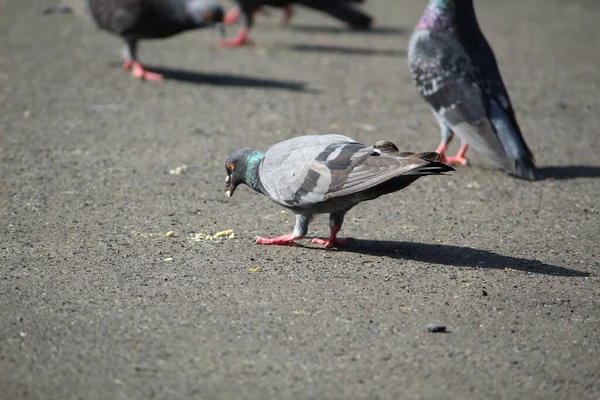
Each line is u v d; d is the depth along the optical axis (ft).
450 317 22.36
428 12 38.99
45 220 29.50
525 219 31.60
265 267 25.55
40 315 21.66
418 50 38.68
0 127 41.24
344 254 26.99
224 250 26.99
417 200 33.47
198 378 18.84
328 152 25.61
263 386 18.60
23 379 18.56
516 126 37.29
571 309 23.26
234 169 27.94
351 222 30.53
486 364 19.92
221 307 22.45
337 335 21.04
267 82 53.01
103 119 43.52
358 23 69.67
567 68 60.70
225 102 47.85
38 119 42.93
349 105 48.73
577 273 26.11
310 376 19.07
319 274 25.11
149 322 21.44
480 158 40.14
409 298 23.52
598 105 50.83
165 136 41.14
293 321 21.72
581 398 18.60
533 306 23.35
